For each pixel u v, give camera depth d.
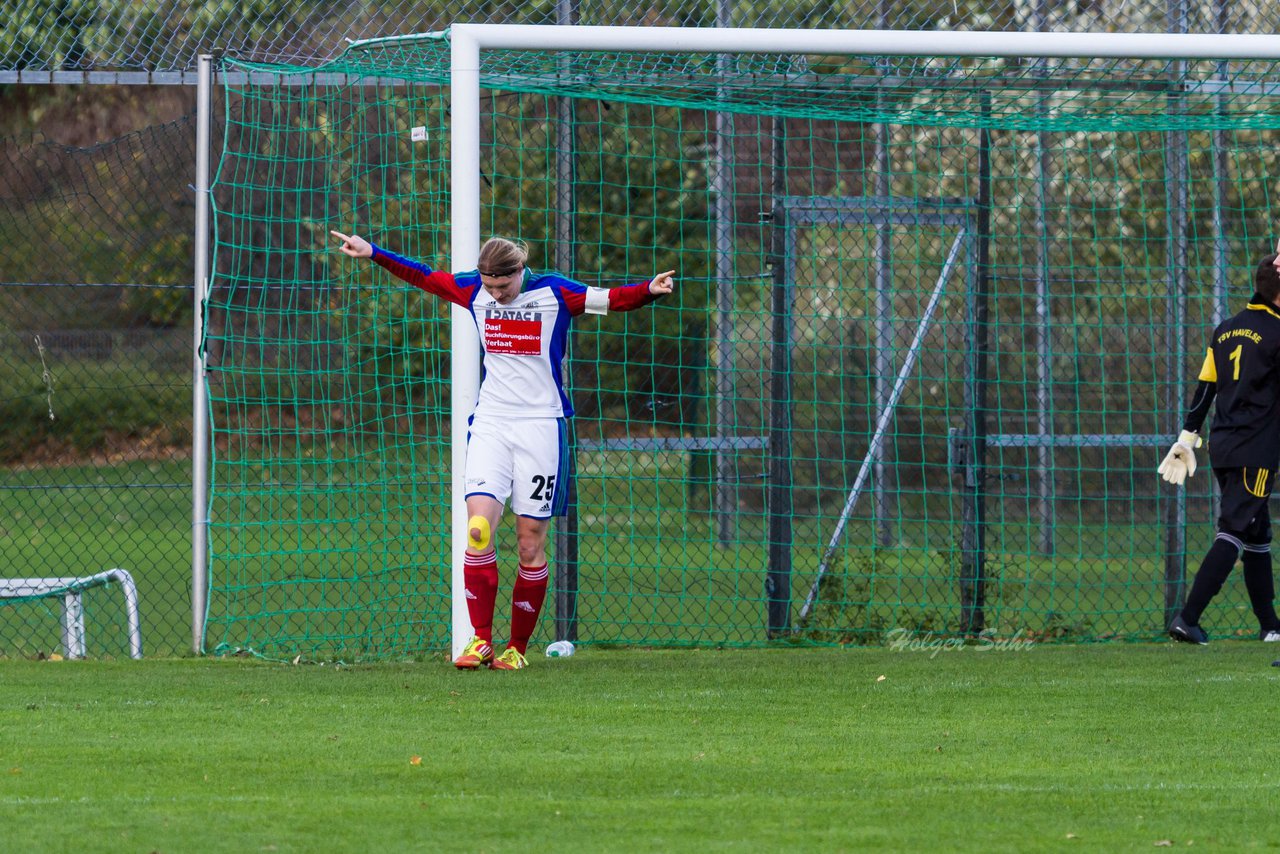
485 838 12.63
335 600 32.03
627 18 31.30
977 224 30.39
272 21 31.31
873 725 18.30
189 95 51.06
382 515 31.23
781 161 30.41
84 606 32.69
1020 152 35.81
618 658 25.23
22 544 42.50
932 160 36.12
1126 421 36.72
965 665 23.94
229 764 15.77
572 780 15.00
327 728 18.00
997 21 33.41
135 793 14.38
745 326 35.91
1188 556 35.75
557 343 23.05
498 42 24.77
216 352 40.06
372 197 32.03
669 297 35.31
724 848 12.34
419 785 14.76
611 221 34.66
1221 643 27.05
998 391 35.16
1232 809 13.84
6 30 29.56
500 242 22.30
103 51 29.83
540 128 33.81
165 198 34.62
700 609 31.97
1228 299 33.97
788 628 29.09
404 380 31.59
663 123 34.66
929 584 32.66
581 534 32.66
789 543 29.52
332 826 13.03
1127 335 32.91
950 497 30.80
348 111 31.47
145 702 19.98
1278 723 18.52
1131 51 25.45
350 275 33.19
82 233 37.59
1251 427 25.45
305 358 37.94
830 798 14.23
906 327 35.56
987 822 13.30
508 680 22.16
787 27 32.72
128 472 45.88
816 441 33.09
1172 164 32.00
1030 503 37.97
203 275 27.25
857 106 29.41
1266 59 25.67
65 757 16.14
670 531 37.53
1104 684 21.73
